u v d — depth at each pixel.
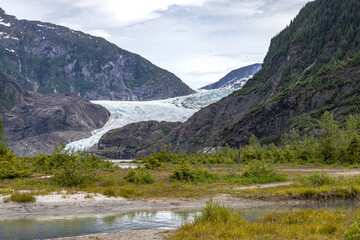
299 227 14.69
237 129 182.62
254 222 16.41
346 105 135.62
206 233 14.09
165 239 13.66
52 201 22.52
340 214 17.86
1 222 17.39
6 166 40.53
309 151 78.06
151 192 28.16
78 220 18.09
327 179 32.56
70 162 38.41
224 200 25.58
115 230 15.65
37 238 13.91
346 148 68.44
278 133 165.38
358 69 153.50
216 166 71.25
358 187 27.83
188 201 24.91
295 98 168.12
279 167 62.81
